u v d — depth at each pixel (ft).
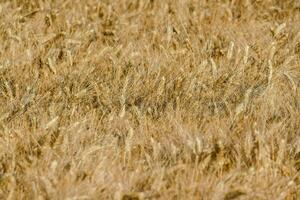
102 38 35.12
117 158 24.16
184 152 24.45
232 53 32.35
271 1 38.91
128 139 24.57
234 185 22.93
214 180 23.16
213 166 23.93
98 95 28.32
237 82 29.73
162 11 37.35
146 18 37.19
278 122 26.63
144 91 29.22
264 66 31.12
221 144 24.25
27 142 25.03
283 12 38.17
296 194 23.18
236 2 38.52
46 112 26.89
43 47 32.71
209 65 31.30
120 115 26.55
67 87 28.40
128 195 22.12
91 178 23.08
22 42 33.12
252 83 30.04
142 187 23.09
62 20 36.40
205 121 26.55
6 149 24.56
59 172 23.18
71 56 30.86
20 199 22.48
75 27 35.68
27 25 34.83
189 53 32.22
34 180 22.88
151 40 34.83
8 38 33.19
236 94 29.04
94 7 37.68
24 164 23.76
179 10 37.35
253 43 33.42
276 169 23.61
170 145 24.68
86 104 28.27
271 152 24.90
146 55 32.45
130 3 38.52
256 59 31.76
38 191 22.57
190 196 22.36
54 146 24.64
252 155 24.53
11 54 31.81
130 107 27.68
